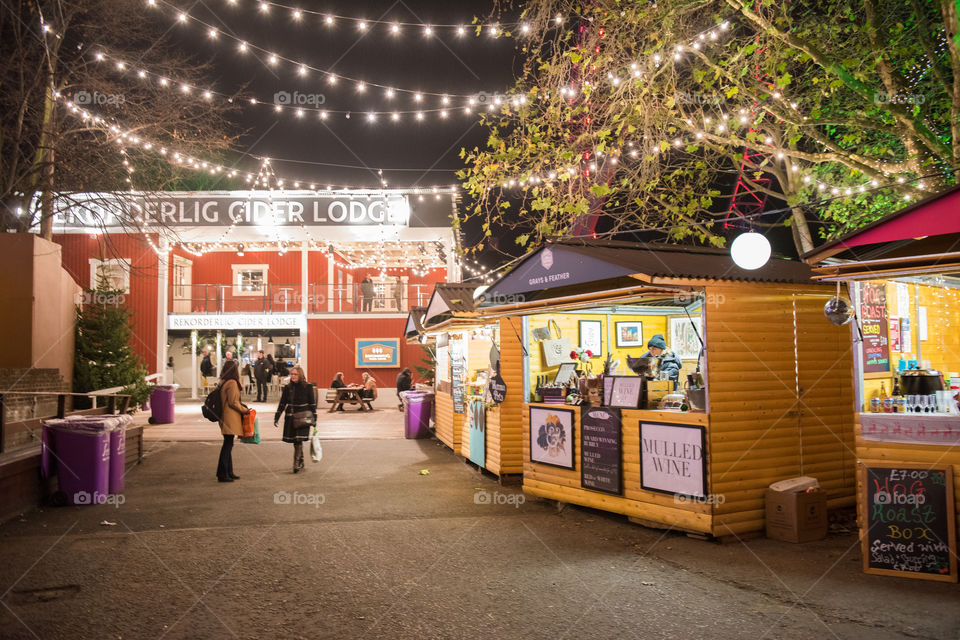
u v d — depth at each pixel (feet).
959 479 17.28
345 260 100.83
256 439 33.60
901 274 17.40
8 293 43.83
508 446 31.58
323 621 14.98
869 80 26.96
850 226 33.22
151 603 16.10
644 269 20.93
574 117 32.81
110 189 55.01
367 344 85.81
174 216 79.92
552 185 33.40
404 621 14.97
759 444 22.11
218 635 14.21
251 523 24.08
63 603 16.08
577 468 25.68
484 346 39.73
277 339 92.79
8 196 51.06
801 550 20.35
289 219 81.61
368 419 64.90
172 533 22.66
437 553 20.30
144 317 80.89
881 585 17.04
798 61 28.45
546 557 19.88
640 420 23.26
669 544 21.21
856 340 19.22
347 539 21.91
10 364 43.50
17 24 51.47
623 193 35.45
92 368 54.08
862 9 28.91
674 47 28.22
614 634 14.15
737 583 17.37
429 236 82.64
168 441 47.88
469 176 34.22
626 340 32.42
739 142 28.48
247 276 94.58
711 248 26.32
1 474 24.30
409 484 31.71
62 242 80.07
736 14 29.55
